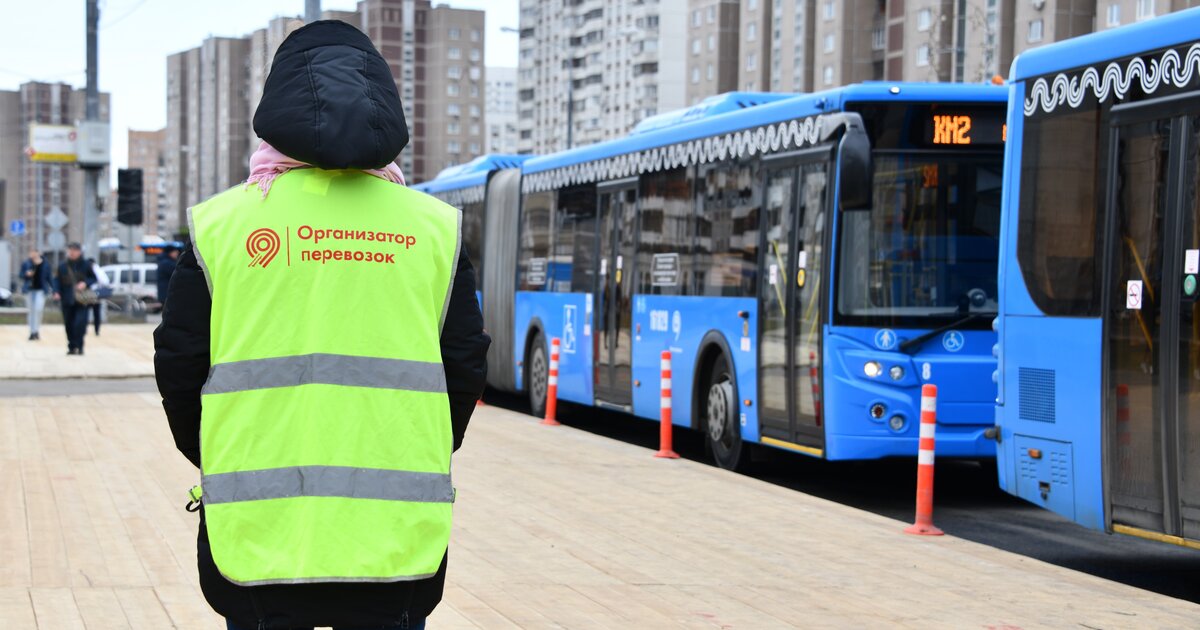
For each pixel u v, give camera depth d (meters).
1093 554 9.62
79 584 6.98
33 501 9.56
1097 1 56.12
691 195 14.35
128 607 6.49
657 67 134.38
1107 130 8.33
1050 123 8.91
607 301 16.52
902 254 11.45
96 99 37.47
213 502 3.08
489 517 9.37
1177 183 7.68
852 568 7.91
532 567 7.73
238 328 3.12
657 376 15.02
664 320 14.88
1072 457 8.56
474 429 15.15
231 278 3.13
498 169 21.66
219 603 3.15
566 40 150.88
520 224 19.92
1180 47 7.75
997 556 8.34
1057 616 6.77
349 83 3.13
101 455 12.05
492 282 20.94
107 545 8.01
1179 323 7.60
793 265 12.10
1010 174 9.30
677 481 11.23
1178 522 7.61
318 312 3.13
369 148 3.12
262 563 3.06
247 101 162.00
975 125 11.56
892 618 6.69
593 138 145.50
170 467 11.33
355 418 3.12
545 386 18.59
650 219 15.39
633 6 136.50
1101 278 8.32
